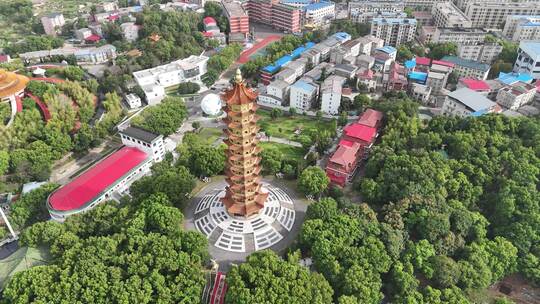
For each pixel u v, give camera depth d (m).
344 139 180.38
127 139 183.38
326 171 167.12
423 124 196.25
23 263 126.06
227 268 129.12
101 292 109.19
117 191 162.62
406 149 175.75
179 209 149.88
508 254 127.31
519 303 124.19
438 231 131.75
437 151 173.25
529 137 177.00
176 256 120.38
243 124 119.88
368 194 151.25
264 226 141.25
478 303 122.69
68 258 119.50
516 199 143.38
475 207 149.25
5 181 174.25
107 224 137.12
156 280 113.00
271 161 165.50
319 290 110.81
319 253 123.25
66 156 194.75
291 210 149.88
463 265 123.44
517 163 155.62
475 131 176.75
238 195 139.25
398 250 126.44
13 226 145.62
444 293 115.75
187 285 114.81
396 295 116.25
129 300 108.31
